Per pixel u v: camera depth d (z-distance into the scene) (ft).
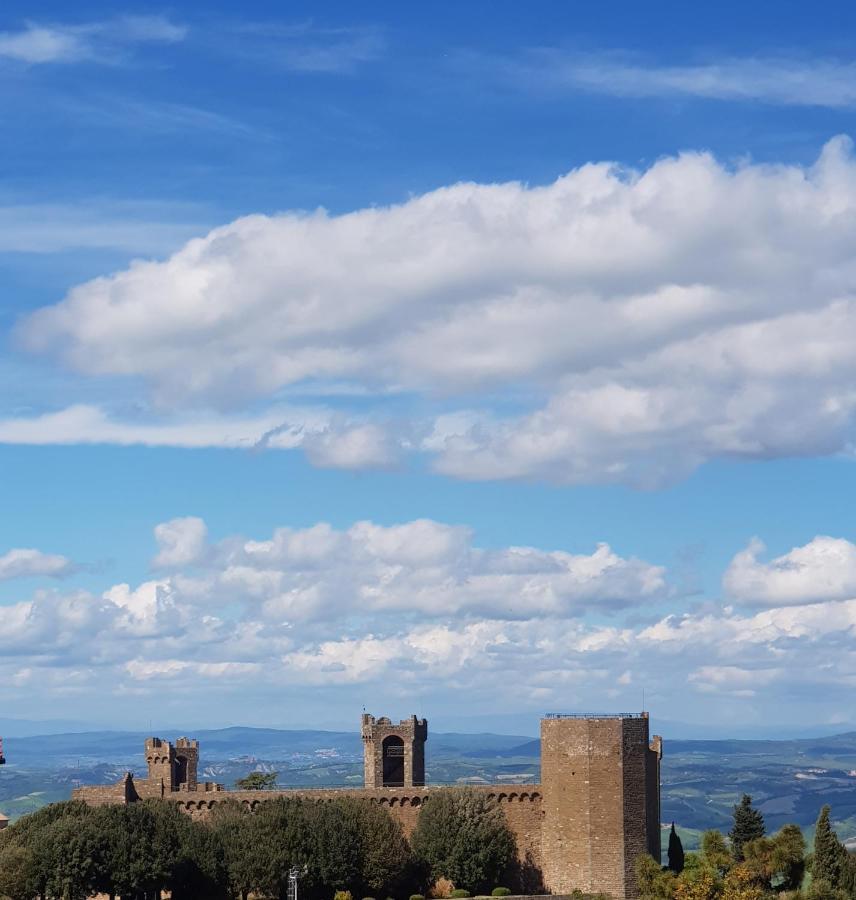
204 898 649.20
